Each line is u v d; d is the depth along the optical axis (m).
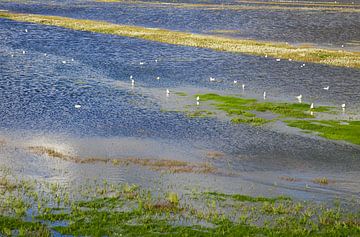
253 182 31.67
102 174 32.19
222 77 65.38
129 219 25.50
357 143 40.22
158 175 32.31
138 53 81.62
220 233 24.17
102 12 139.75
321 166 35.12
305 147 39.25
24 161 34.25
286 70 70.62
